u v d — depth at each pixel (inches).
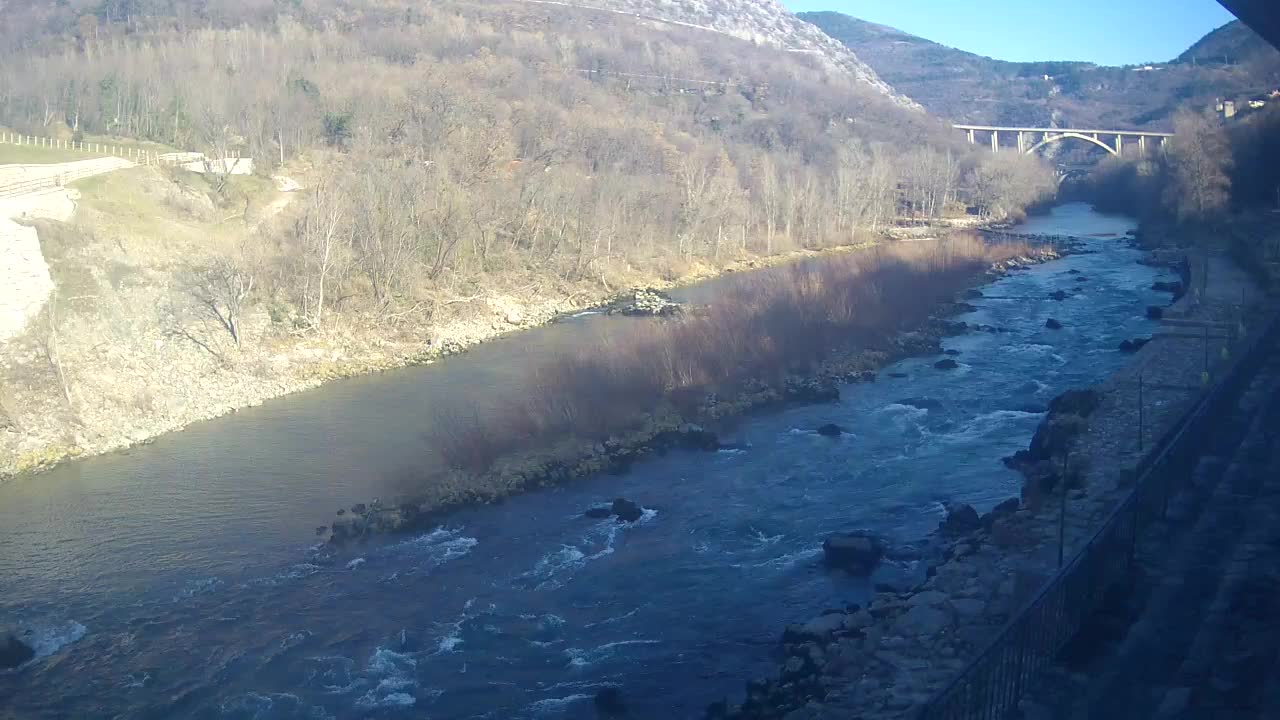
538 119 5797.2
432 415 2529.5
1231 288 3484.3
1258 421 1824.6
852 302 3432.6
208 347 2977.4
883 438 2262.6
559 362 2733.8
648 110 7603.4
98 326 2795.3
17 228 2647.6
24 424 2369.6
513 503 1959.9
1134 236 5905.5
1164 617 1082.1
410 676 1341.0
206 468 2208.4
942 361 2910.9
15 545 1811.0
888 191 6860.2
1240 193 5383.9
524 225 4431.6
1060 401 2298.2
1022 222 6978.4
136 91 5059.1
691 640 1398.9
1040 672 987.9
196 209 3727.9
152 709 1283.2
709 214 5216.5
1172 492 1428.4
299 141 4756.4
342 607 1544.0
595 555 1700.3
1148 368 2464.3
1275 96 6205.7
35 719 1266.0
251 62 6038.4
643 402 2480.3
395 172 4033.0
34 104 4859.7
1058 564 1309.1
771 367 2783.0
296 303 3363.7
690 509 1887.3
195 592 1609.3
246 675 1358.3
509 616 1496.1
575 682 1307.8
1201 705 903.1
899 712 1071.6
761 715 1159.6
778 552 1673.2
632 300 4158.5
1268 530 1298.0
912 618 1293.1
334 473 2145.7
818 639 1315.2
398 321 3464.6
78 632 1489.9
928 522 1755.7
